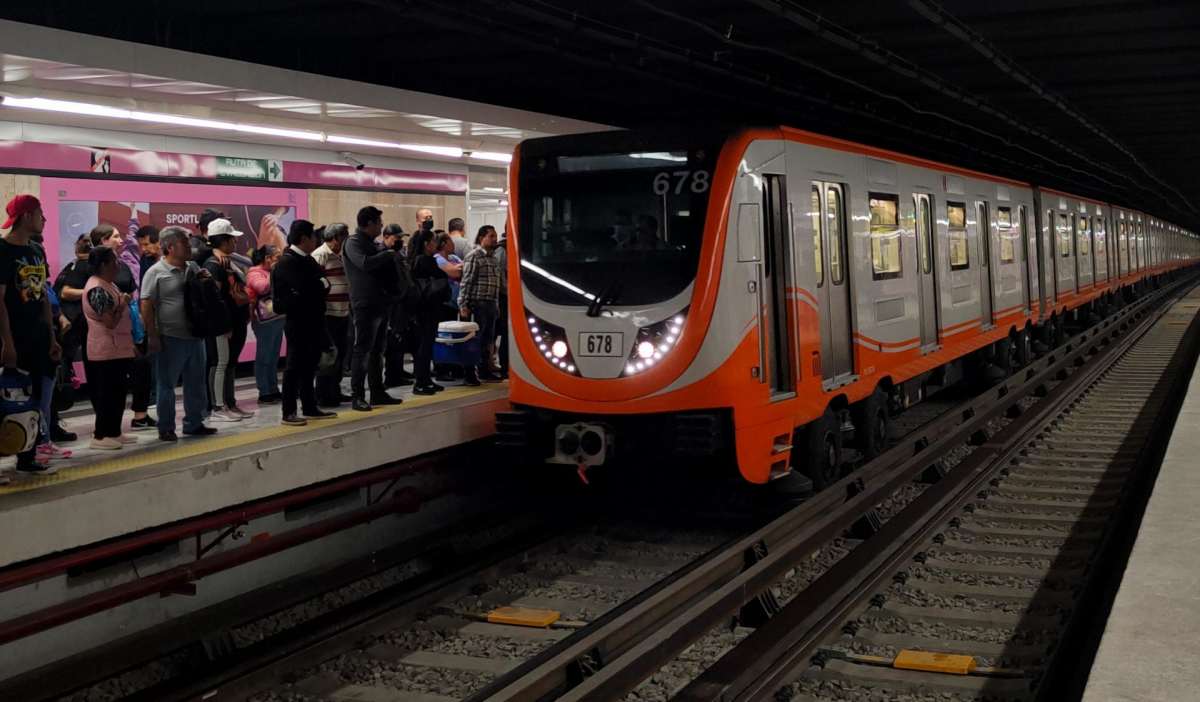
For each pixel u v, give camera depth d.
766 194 8.92
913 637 6.51
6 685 6.16
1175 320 31.16
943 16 11.69
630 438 8.55
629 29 12.49
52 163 11.78
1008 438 12.05
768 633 5.91
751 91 16.59
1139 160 33.06
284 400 9.24
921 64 15.37
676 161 8.55
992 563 8.03
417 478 9.82
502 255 12.34
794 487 9.55
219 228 9.67
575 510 10.05
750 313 8.51
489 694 5.50
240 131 12.72
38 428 7.25
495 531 9.35
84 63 7.96
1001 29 13.20
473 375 11.79
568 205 8.83
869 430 10.98
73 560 6.61
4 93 9.49
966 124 22.05
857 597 6.91
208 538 7.88
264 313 10.81
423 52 13.49
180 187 13.10
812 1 11.39
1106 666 3.56
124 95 9.69
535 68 14.71
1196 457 6.84
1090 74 16.72
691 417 8.24
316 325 9.31
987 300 15.70
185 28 11.40
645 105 18.86
